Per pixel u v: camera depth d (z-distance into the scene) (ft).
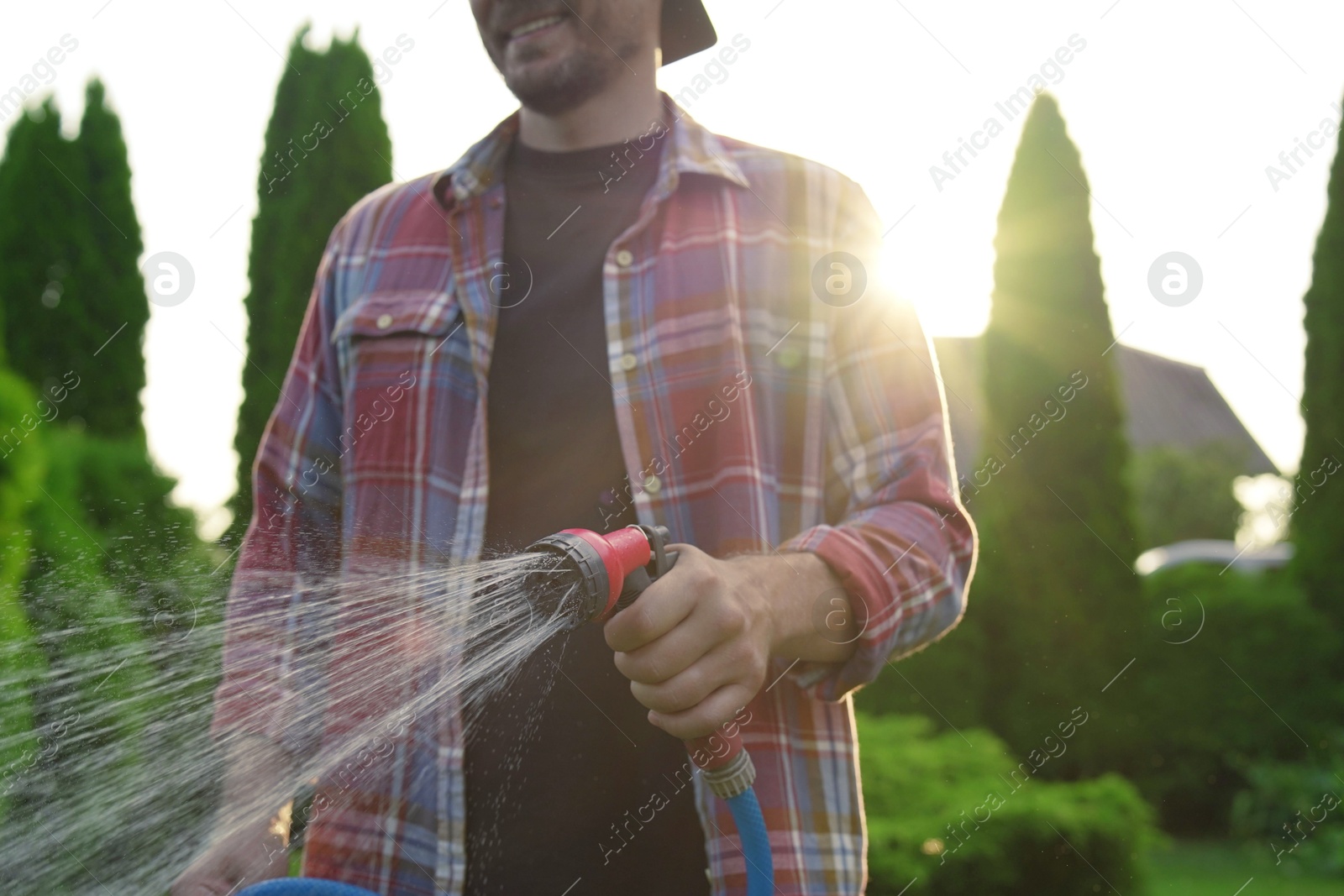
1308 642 25.07
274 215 20.27
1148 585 26.58
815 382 4.71
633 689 3.53
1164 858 22.20
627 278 4.79
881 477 4.55
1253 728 24.77
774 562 3.93
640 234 4.87
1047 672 24.49
